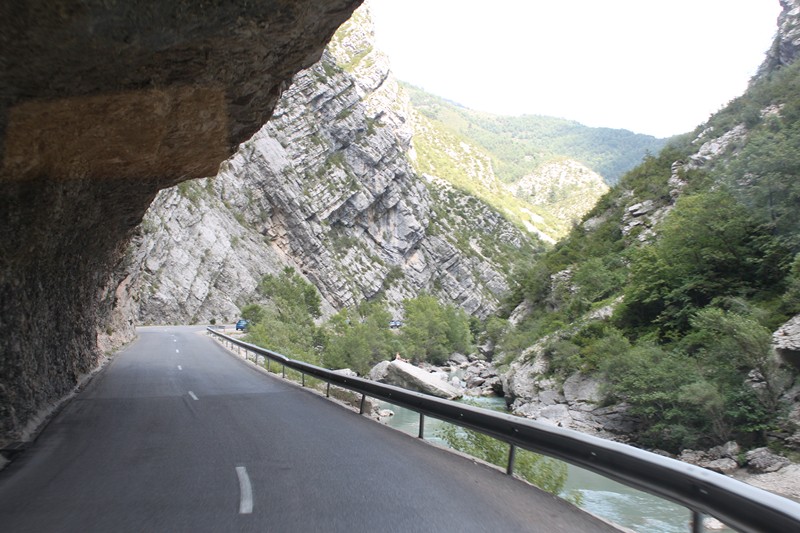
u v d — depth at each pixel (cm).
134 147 1076
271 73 1036
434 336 8919
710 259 3459
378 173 15262
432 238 17025
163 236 8200
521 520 551
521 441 721
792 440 2033
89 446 888
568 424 2998
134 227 2058
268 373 2258
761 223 3347
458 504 600
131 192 1424
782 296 2869
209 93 984
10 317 968
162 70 843
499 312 8650
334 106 14750
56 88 742
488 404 3972
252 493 628
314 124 13888
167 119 1015
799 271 2778
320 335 7712
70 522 529
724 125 6706
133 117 938
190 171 1414
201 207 9481
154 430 1027
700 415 2361
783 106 5525
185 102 980
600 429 2869
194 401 1417
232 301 9069
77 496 616
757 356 2291
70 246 1368
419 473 736
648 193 6756
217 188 10688
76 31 644
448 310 9931
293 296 9844
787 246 3077
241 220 10969
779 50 7900
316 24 941
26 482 678
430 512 569
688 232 3691
